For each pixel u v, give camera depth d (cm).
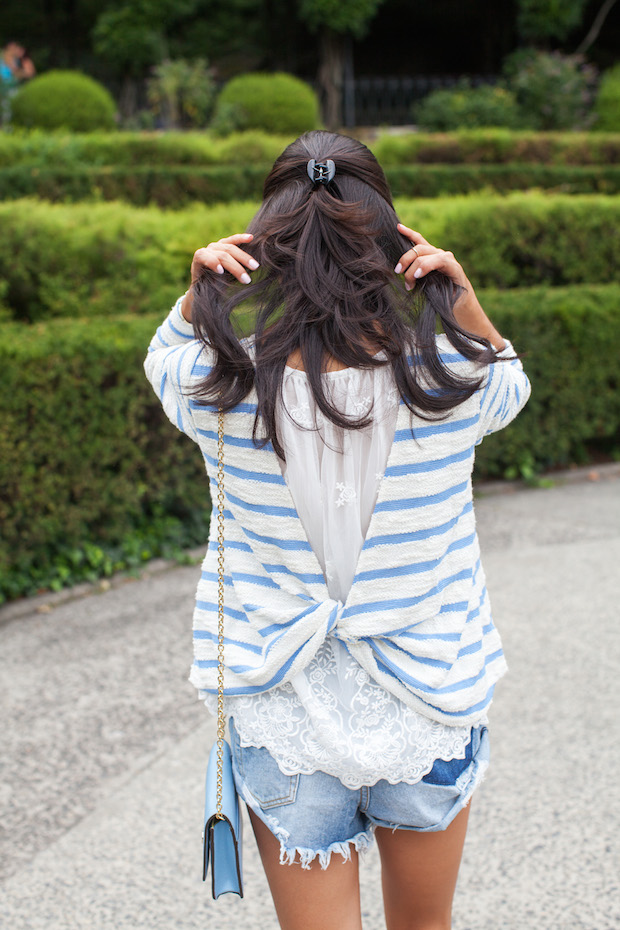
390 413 132
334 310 128
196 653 144
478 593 144
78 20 2220
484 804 276
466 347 132
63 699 350
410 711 135
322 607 131
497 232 735
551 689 347
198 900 238
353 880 143
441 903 150
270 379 129
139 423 495
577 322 679
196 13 2183
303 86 1509
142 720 333
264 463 132
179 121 1639
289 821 136
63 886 244
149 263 596
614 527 566
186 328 149
